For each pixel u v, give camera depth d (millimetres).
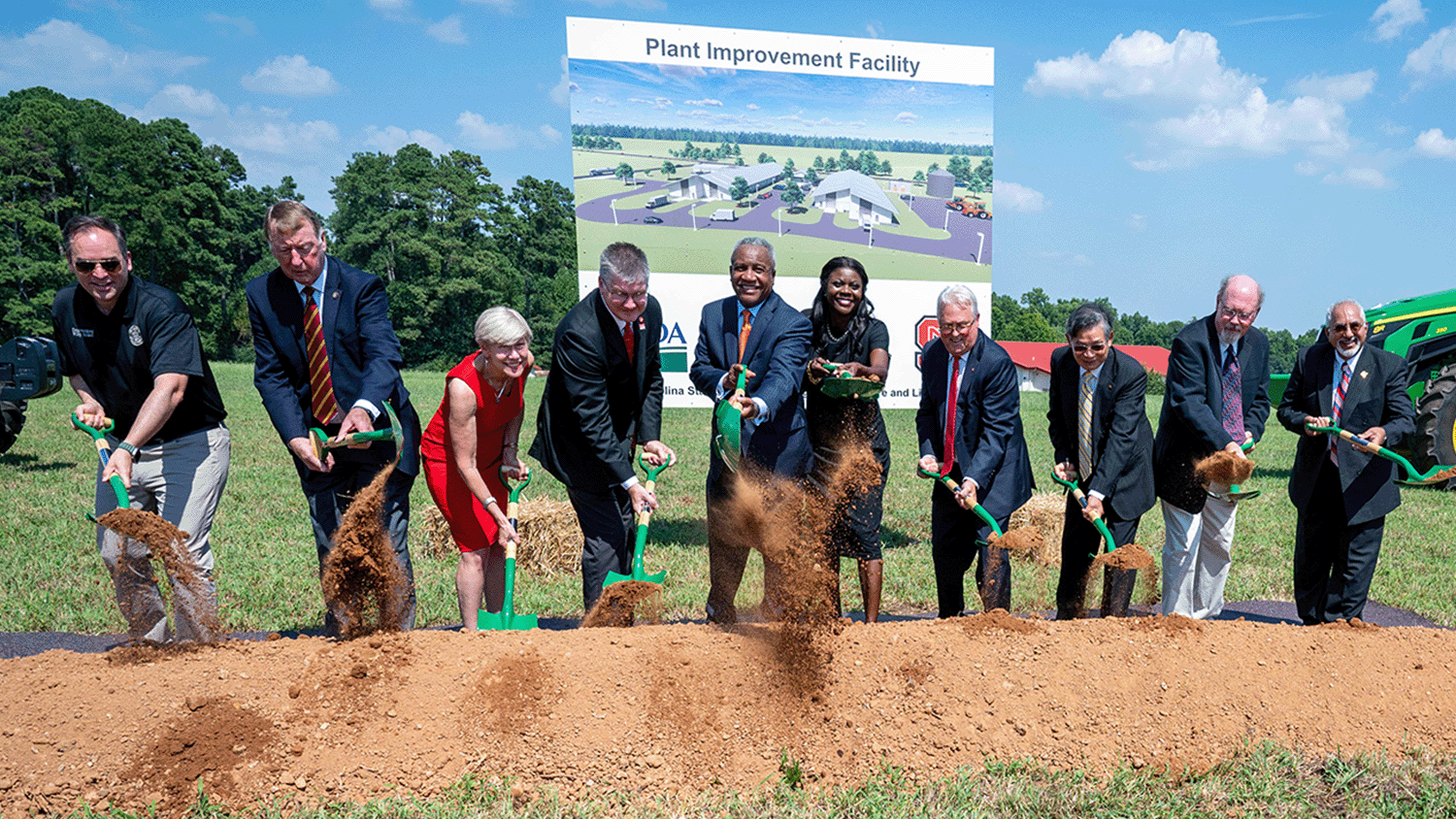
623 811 3023
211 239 62281
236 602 5820
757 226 8734
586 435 3992
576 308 4043
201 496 4137
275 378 4082
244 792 2928
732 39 8570
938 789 3166
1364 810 3117
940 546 4730
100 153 58344
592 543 4254
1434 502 10586
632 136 8445
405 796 2992
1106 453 4508
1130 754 3391
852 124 8891
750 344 4320
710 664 3463
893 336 9055
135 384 4008
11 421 10555
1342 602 4910
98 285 3738
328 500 4148
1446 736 3582
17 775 2850
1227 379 4852
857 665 3543
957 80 9055
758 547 4133
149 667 3262
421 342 66000
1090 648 3730
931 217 9094
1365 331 4793
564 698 3266
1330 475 4945
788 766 3234
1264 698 3613
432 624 5539
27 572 6398
